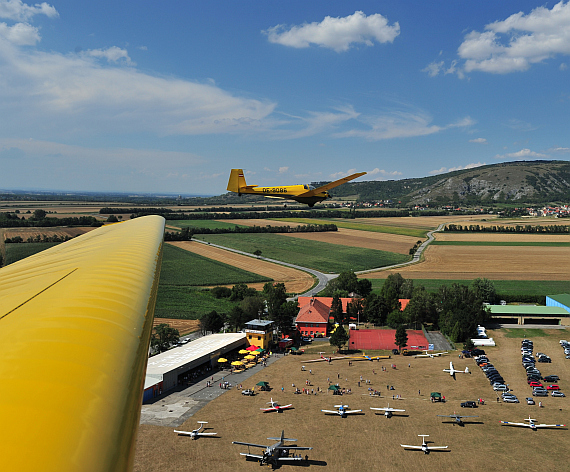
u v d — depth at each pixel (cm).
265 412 6225
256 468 4784
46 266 1105
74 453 321
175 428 5662
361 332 10619
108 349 532
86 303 685
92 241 1709
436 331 10538
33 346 497
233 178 7400
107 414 399
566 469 4816
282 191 7144
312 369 8119
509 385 7169
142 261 1146
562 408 6344
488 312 10706
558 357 8388
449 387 7175
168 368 7200
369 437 5534
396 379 7562
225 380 7531
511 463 4938
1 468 275
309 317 10481
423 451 5188
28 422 342
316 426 5812
